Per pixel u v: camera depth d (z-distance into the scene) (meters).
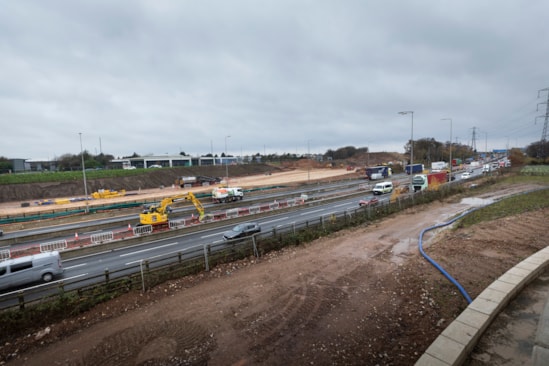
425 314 9.41
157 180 85.06
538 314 7.58
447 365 5.73
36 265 16.06
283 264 15.38
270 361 7.78
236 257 16.34
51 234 29.25
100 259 20.83
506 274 9.34
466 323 6.95
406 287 11.64
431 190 38.84
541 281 9.43
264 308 10.69
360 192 49.66
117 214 39.78
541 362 5.64
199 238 25.70
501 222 19.98
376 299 10.90
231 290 12.38
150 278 13.33
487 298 7.98
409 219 26.05
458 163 109.38
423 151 121.31
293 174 102.06
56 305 10.90
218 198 47.34
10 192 60.50
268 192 58.66
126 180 78.88
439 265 13.26
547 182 46.28
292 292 11.88
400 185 58.03
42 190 64.44
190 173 96.00
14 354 8.88
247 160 158.50
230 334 9.16
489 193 39.34
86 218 37.62
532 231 16.97
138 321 10.23
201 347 8.59
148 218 28.25
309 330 9.12
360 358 7.62
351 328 9.08
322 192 56.56
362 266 14.59
